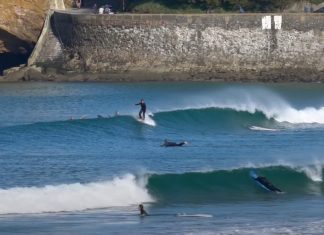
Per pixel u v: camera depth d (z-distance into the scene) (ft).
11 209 500.33
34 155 631.97
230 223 484.33
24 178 560.61
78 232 467.52
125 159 622.13
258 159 618.03
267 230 470.80
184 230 471.21
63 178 560.20
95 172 577.43
